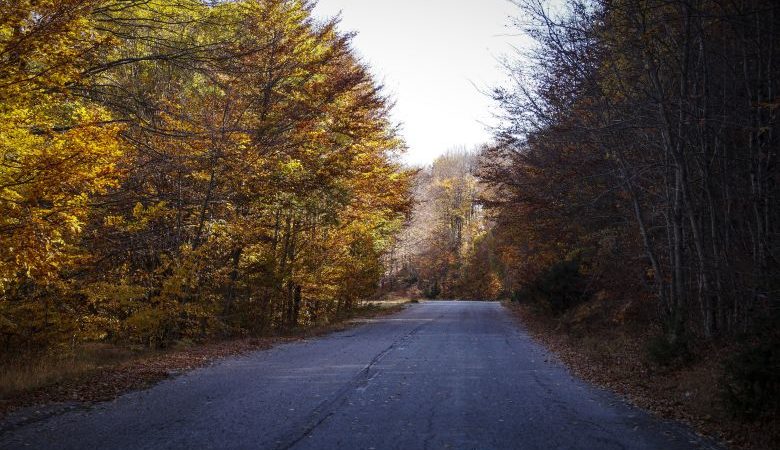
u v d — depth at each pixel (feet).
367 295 119.85
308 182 67.00
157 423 25.34
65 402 29.48
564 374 41.37
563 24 49.78
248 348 56.24
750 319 34.86
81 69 34.63
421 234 273.54
